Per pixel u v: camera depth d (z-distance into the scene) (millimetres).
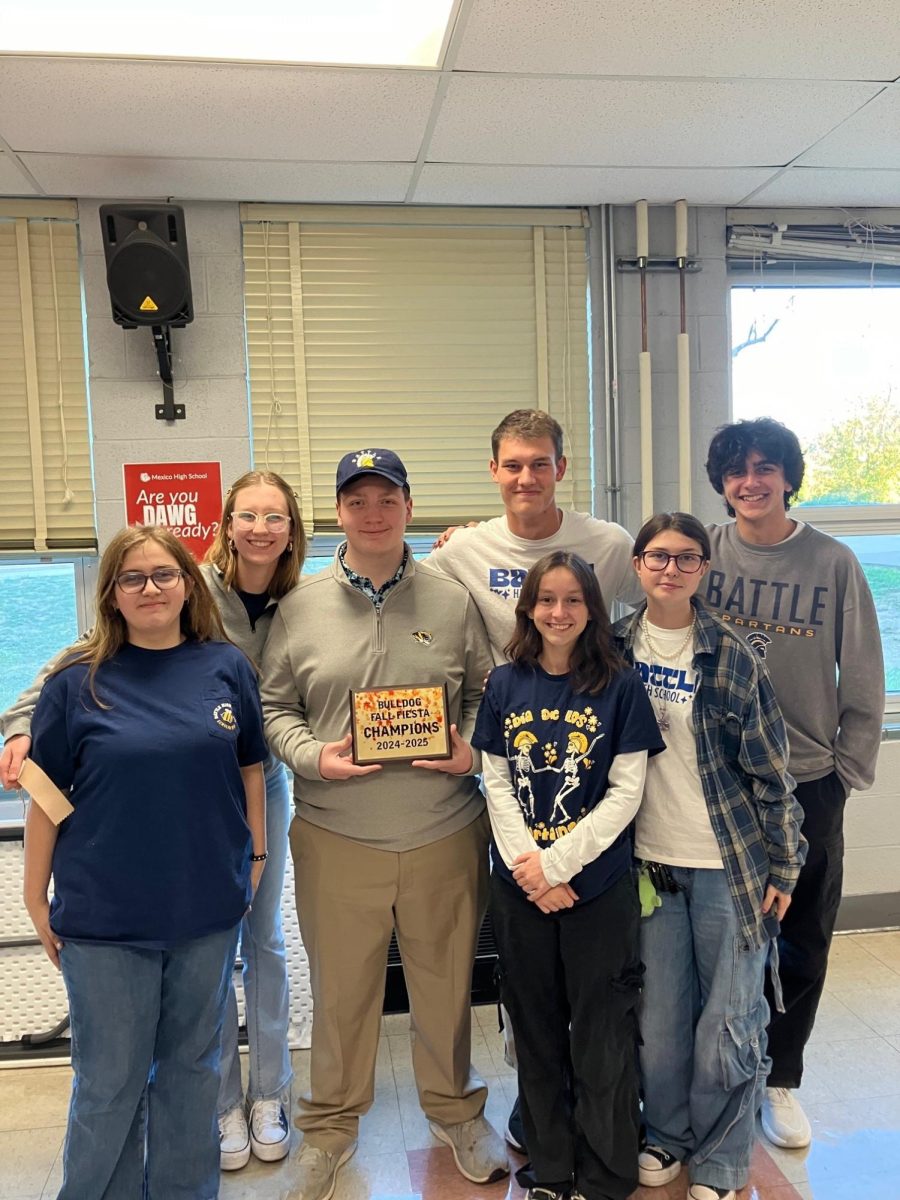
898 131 2326
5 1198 1832
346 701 1781
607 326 2844
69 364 2646
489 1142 1873
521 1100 1770
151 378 2650
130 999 1533
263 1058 2027
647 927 1758
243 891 1628
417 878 1782
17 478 2648
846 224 2924
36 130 2158
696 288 2898
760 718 1677
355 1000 1817
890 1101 2076
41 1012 2336
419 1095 1926
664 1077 1792
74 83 1938
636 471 2895
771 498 1881
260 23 1792
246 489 1843
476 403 2836
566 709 1676
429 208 2771
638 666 1756
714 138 2344
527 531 1951
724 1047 1701
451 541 2039
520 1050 1714
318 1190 1769
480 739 1750
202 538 2689
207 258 2668
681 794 1709
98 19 1748
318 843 1798
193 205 2654
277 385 2736
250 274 2699
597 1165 1698
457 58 1899
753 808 1727
